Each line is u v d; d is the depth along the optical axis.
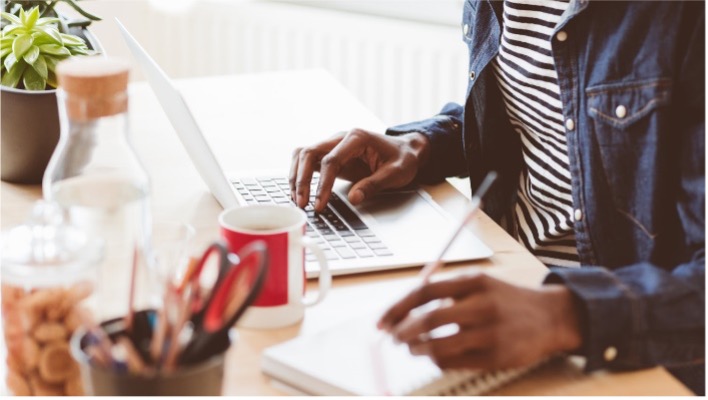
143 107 1.67
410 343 0.85
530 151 1.44
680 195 1.10
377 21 2.59
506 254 1.16
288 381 0.88
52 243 0.84
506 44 1.40
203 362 0.77
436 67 2.54
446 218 1.25
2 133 1.30
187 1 2.79
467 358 0.85
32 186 1.33
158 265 0.92
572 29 1.24
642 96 1.17
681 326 0.92
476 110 1.46
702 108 1.11
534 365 0.91
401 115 2.64
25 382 0.86
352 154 1.31
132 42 1.23
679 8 1.14
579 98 1.25
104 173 0.93
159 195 1.31
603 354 0.89
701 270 0.97
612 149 1.21
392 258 1.12
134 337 0.80
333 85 1.83
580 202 1.28
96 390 0.75
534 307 0.88
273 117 1.64
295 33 2.71
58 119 1.29
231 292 0.77
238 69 2.81
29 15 1.33
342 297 1.04
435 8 2.56
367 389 0.84
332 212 1.26
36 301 0.83
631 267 0.97
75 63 0.93
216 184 1.23
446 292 0.86
